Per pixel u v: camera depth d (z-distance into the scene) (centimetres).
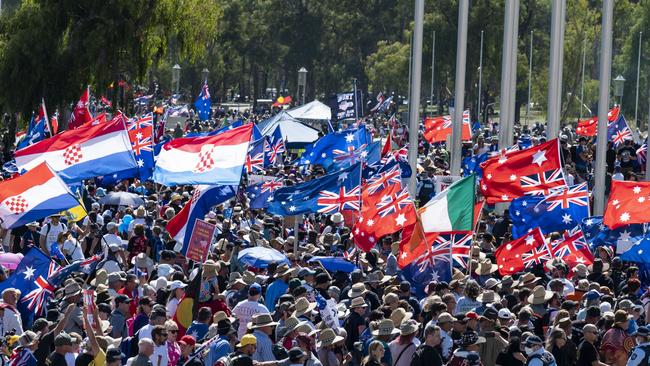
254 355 4738
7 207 6031
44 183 6069
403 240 6681
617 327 5275
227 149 7494
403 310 5122
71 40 15925
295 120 14488
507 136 11338
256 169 10825
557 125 10994
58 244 7381
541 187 7431
